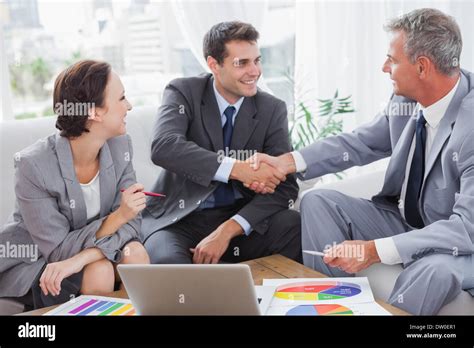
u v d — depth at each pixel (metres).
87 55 2.57
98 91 1.73
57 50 2.53
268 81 2.84
